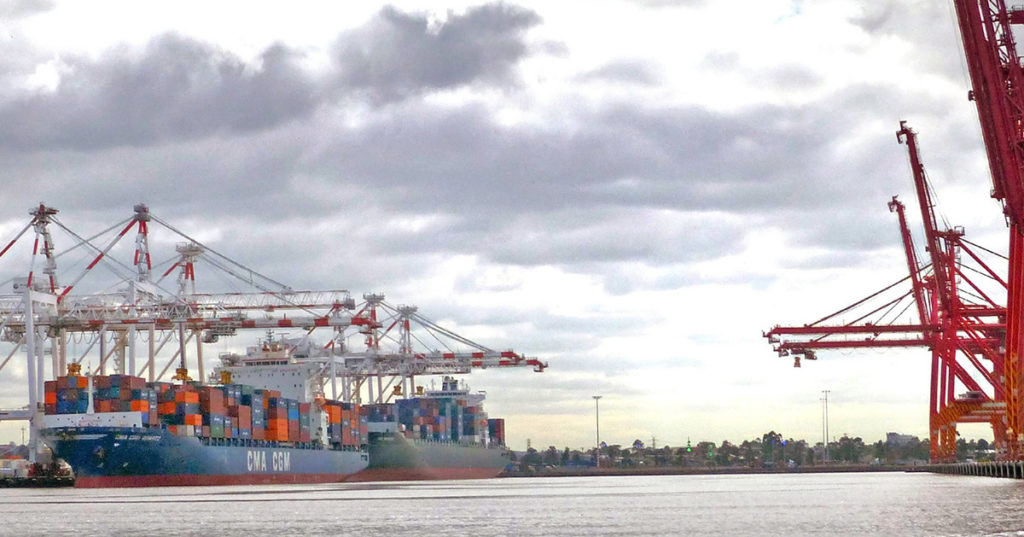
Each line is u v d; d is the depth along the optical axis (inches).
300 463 5708.7
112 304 5167.3
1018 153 2940.5
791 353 5502.0
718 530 2613.2
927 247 5270.7
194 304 5137.8
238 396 5319.9
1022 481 4106.8
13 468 5492.1
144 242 5418.3
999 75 2947.8
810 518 2896.2
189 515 3228.3
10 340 5162.4
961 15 2967.5
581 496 4475.9
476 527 2797.7
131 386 4788.4
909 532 2421.3
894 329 5359.3
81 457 4771.2
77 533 2701.8
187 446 4874.5
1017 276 3548.2
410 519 3053.6
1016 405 4045.3
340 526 2839.6
